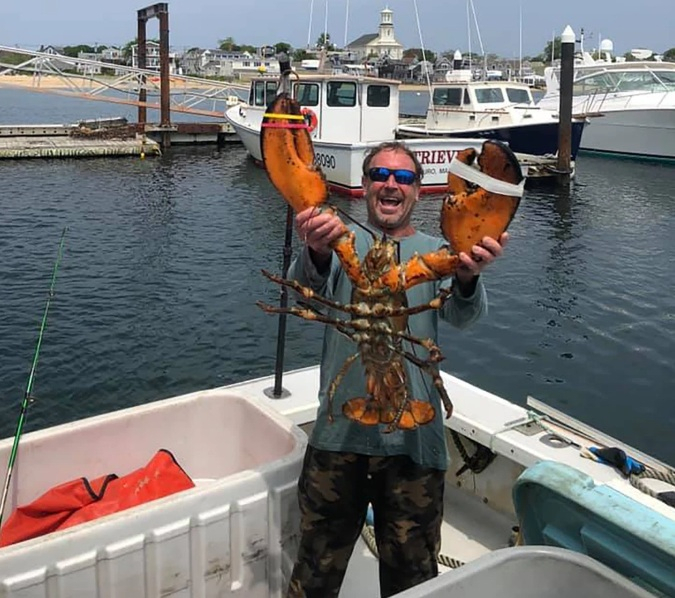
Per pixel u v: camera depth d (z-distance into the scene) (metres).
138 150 31.52
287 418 3.80
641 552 2.61
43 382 9.53
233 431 3.93
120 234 17.61
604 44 34.19
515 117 26.56
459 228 2.50
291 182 2.62
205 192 23.81
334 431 2.89
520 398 9.52
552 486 2.82
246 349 10.79
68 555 2.72
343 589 3.62
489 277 14.64
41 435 3.44
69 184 24.48
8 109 61.66
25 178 25.34
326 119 23.16
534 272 15.04
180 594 3.03
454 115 27.52
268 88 26.81
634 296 13.54
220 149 34.97
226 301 12.78
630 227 19.50
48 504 3.26
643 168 30.78
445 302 2.68
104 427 3.61
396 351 2.70
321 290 2.86
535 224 19.75
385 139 24.19
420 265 2.58
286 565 3.32
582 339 11.41
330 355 2.97
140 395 9.38
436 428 2.92
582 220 20.31
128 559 2.86
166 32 34.53
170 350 10.64
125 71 38.12
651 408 9.22
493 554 2.46
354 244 2.67
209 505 3.03
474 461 4.24
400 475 2.92
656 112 31.67
